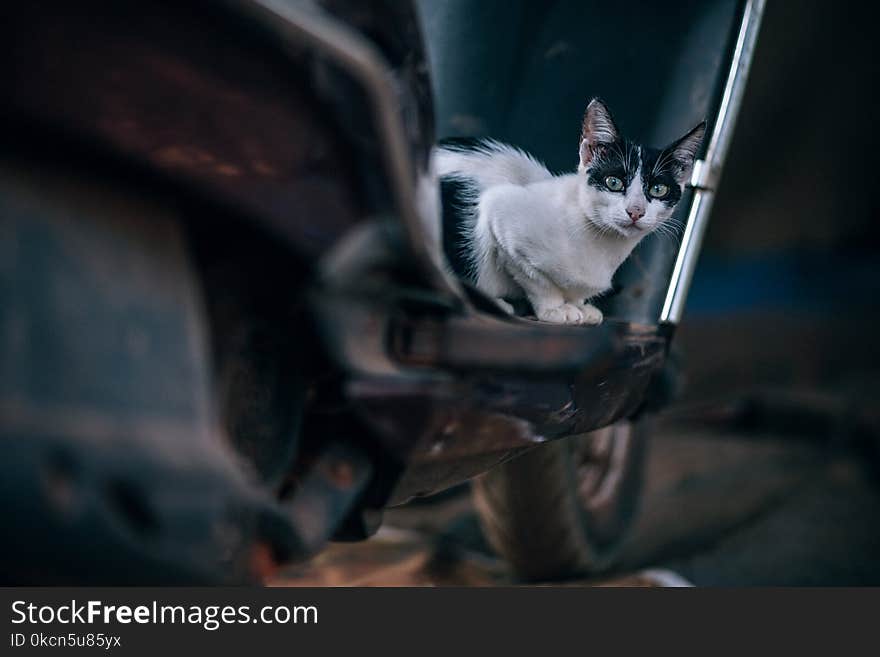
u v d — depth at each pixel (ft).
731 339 17.58
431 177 4.13
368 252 3.52
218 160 3.26
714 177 6.91
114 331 2.84
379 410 3.66
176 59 3.04
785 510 11.16
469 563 8.64
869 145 21.61
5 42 2.79
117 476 2.71
